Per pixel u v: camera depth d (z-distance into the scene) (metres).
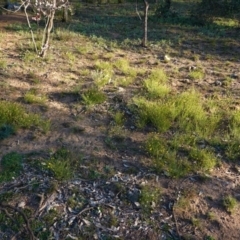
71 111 7.68
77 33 13.62
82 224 5.28
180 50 12.40
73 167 6.14
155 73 9.57
